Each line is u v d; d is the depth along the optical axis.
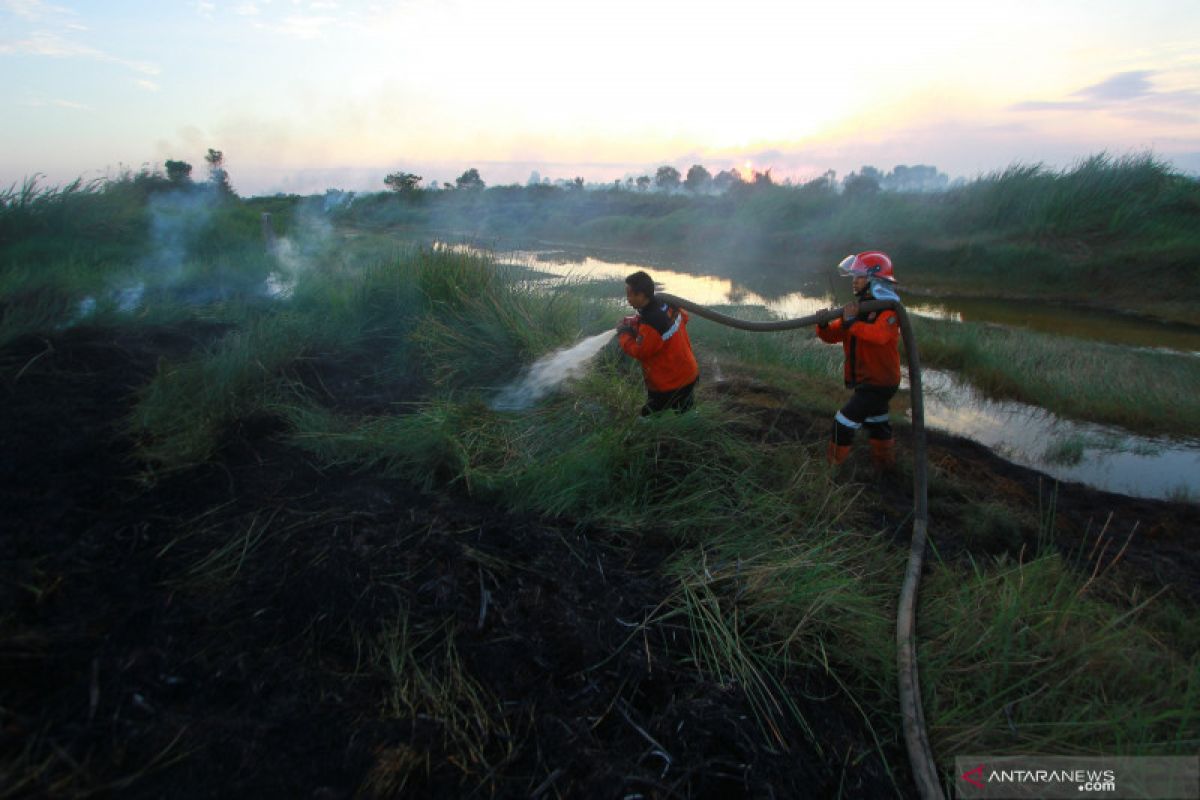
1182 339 10.78
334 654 2.60
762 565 3.51
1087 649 3.18
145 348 4.95
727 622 3.09
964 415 7.30
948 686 3.07
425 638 2.72
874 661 3.14
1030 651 3.23
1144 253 13.75
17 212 7.80
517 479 3.82
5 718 2.08
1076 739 2.79
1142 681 3.08
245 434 3.98
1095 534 4.81
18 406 3.84
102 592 2.66
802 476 4.63
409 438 4.05
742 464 4.54
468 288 6.39
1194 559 4.54
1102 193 15.52
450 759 2.28
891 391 4.89
